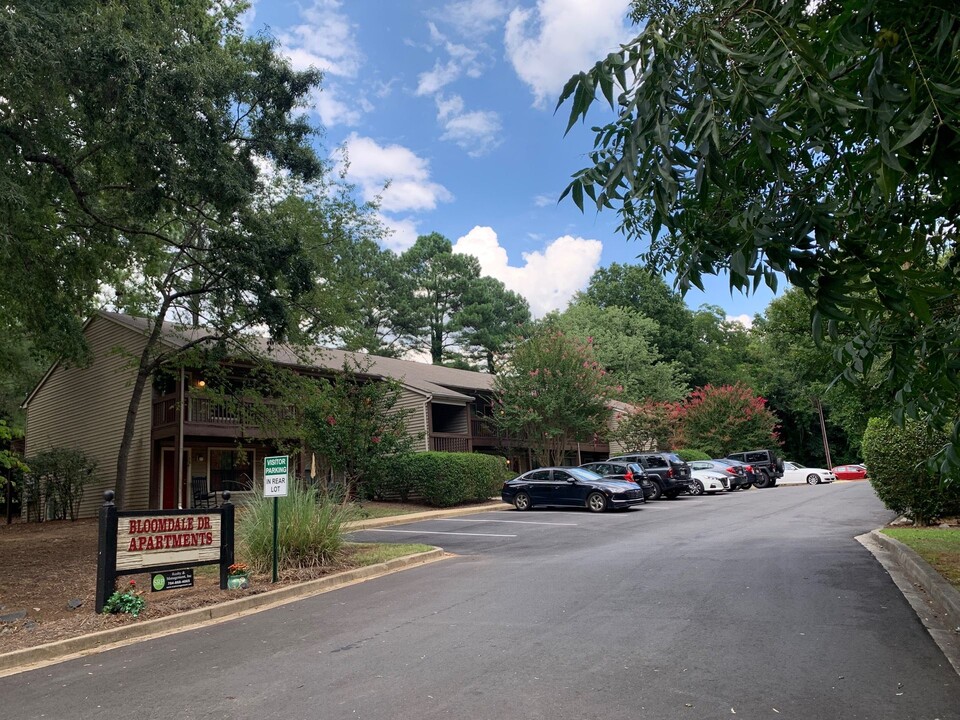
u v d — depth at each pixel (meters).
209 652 6.62
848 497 24.22
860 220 4.89
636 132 3.70
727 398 43.62
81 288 18.02
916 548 10.54
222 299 17.84
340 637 6.89
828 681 5.05
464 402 30.66
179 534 9.23
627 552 11.98
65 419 26.78
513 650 6.05
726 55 3.62
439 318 60.25
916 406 5.46
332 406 19.41
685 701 4.70
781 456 47.78
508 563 11.43
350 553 12.34
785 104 3.99
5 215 11.00
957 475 6.05
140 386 19.16
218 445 24.61
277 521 10.68
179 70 12.25
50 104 12.36
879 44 3.24
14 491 24.20
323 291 18.84
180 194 13.30
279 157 15.73
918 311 3.44
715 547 12.23
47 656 6.84
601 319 52.12
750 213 3.72
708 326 68.44
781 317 16.25
